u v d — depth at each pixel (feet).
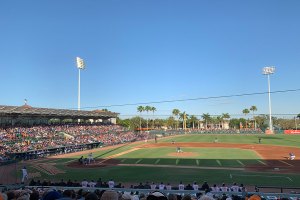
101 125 388.98
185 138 404.57
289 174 136.56
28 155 208.03
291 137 399.24
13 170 161.79
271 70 458.50
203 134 517.14
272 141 328.49
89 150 264.11
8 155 195.42
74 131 316.60
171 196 36.73
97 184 102.99
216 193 66.74
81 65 353.51
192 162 177.27
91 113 353.10
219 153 218.38
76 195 42.11
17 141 235.81
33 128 279.08
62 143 259.60
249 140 346.95
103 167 167.12
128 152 239.50
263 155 204.95
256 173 139.85
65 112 303.89
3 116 269.03
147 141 359.05
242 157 195.00
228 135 468.75
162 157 202.18
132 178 135.23
